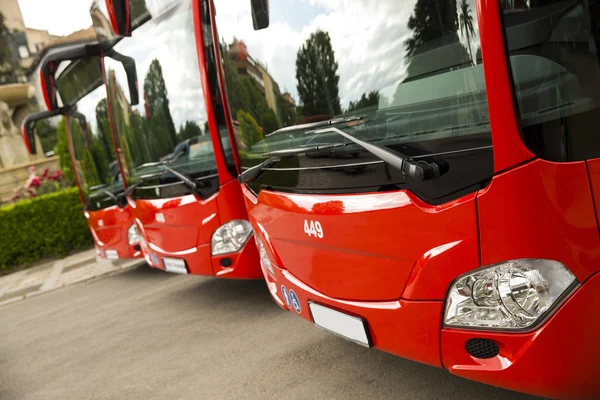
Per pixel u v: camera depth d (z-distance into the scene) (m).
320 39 2.26
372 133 2.03
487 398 2.38
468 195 1.75
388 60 1.97
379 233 2.02
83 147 6.41
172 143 4.04
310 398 2.74
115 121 4.77
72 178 10.60
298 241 2.50
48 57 5.60
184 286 5.64
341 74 2.17
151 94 4.14
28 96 15.84
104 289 6.47
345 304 2.26
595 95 1.66
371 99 2.04
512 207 1.66
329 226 2.23
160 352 3.88
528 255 1.68
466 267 1.80
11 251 8.79
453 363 1.94
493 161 1.68
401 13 1.91
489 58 1.62
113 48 4.58
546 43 1.63
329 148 2.21
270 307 4.31
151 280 6.37
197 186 3.90
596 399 1.79
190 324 4.33
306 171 2.37
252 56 2.77
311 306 2.53
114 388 3.45
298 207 2.42
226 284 5.31
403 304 2.01
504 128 1.63
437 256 1.85
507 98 1.61
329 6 2.19
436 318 1.92
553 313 1.71
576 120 1.64
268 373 3.13
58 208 9.12
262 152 2.82
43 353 4.54
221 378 3.22
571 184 1.64
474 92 1.72
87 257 8.73
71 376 3.84
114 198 6.04
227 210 3.80
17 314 6.26
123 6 3.03
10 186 13.55
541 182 1.63
